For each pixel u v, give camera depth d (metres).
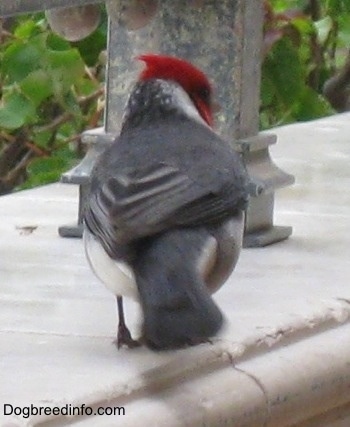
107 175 5.15
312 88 12.45
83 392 4.91
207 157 5.30
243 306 6.05
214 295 6.15
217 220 5.16
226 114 7.31
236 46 7.27
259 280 6.57
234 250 5.30
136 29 7.13
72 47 10.66
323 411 5.60
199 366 5.25
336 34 12.62
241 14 7.25
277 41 11.00
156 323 4.63
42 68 10.17
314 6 12.91
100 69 11.40
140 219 4.88
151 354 5.37
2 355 5.41
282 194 8.65
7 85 10.55
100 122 11.10
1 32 11.05
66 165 10.66
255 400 5.21
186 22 7.30
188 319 4.62
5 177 11.59
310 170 9.41
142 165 5.18
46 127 11.25
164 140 5.42
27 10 6.10
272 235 7.39
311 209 8.24
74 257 7.06
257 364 5.41
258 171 7.34
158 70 5.86
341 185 8.95
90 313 6.03
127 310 6.04
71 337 5.68
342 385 5.64
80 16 7.22
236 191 5.27
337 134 10.80
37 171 10.66
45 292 6.36
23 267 6.82
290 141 10.45
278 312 5.92
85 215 5.30
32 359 5.36
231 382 5.22
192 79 5.86
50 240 7.44
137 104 5.74
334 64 13.08
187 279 4.75
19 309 6.07
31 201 8.49
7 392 4.90
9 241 7.39
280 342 5.63
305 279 6.62
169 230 4.96
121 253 4.88
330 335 5.84
